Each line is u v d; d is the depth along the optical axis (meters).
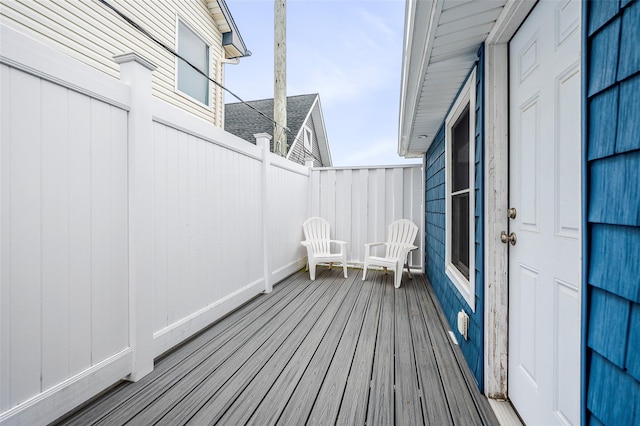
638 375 0.64
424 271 4.68
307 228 4.83
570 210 1.06
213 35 5.45
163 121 2.05
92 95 1.54
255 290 3.40
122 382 1.74
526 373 1.38
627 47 0.67
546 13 1.21
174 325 2.15
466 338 1.98
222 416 1.46
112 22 3.60
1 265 1.18
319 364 1.96
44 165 1.33
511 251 1.54
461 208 2.53
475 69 1.83
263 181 3.63
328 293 3.63
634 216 0.65
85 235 1.51
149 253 1.88
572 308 1.05
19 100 1.24
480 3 1.32
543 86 1.23
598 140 0.76
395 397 1.61
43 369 1.32
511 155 1.54
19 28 2.77
